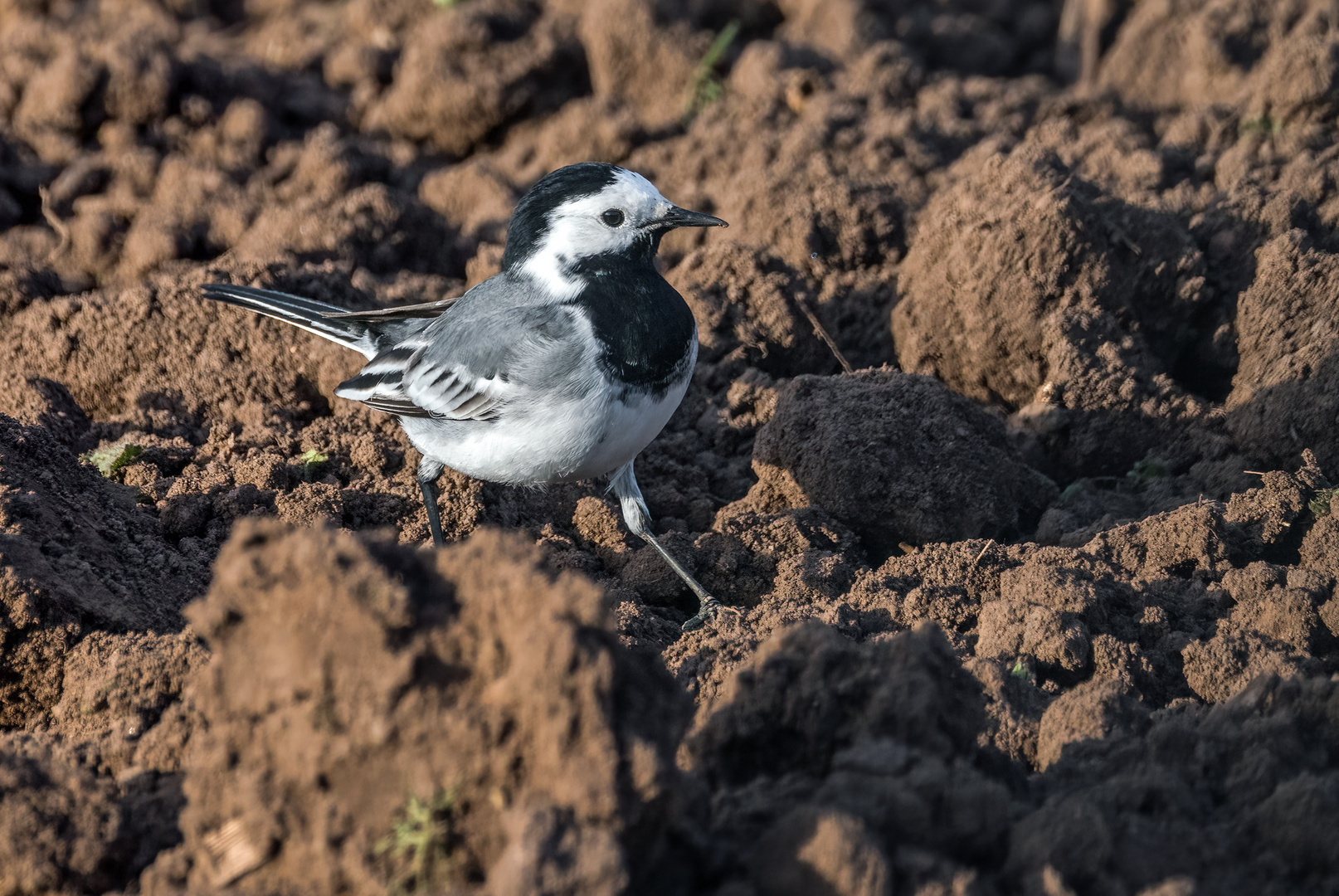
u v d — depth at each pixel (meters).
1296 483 10.86
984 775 6.57
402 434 13.05
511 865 5.25
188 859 6.29
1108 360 12.67
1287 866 6.29
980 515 11.39
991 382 13.48
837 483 11.45
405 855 5.73
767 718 6.73
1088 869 6.02
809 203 15.41
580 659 5.61
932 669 6.67
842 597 10.20
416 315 11.87
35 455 10.80
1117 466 12.65
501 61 20.31
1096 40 21.23
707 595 10.70
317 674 5.84
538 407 10.30
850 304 14.86
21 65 20.20
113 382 13.91
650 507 12.31
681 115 20.22
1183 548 10.35
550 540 11.48
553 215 10.53
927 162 16.56
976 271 13.27
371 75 21.58
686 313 10.77
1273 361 12.64
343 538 6.08
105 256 16.94
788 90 19.25
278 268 14.38
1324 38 16.09
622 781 5.58
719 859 5.95
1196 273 13.20
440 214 17.34
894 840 5.98
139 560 10.38
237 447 12.56
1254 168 15.06
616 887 5.22
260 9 26.02
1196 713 7.87
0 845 6.50
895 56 19.25
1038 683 8.85
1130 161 15.87
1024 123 18.22
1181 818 6.51
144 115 19.45
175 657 8.38
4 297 14.70
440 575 6.16
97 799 6.74
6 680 8.77
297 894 5.84
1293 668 8.62
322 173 18.00
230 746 6.11
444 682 5.89
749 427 13.35
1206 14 19.38
